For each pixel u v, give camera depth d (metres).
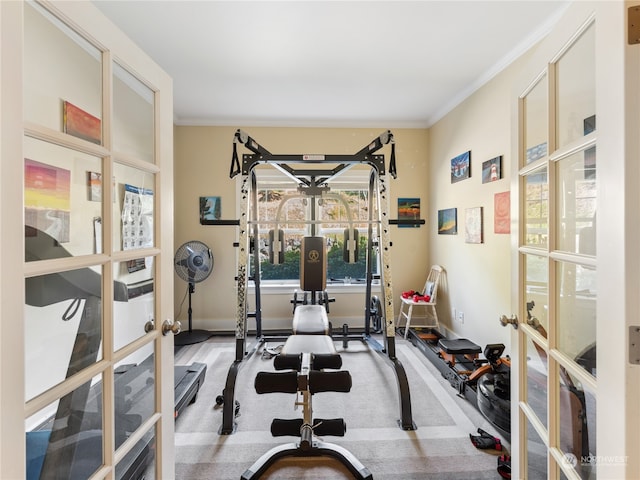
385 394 2.25
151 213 1.21
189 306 3.53
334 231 3.96
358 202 4.00
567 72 0.96
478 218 2.79
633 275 0.65
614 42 0.68
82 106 0.88
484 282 2.73
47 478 0.79
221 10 1.89
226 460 1.61
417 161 3.85
